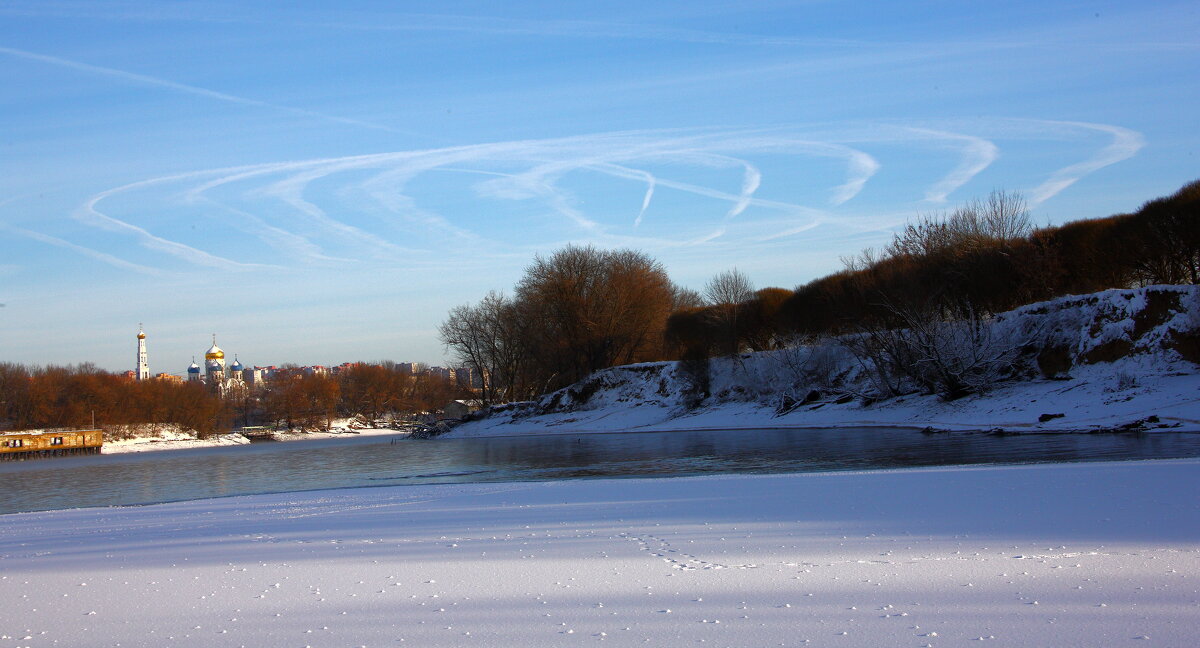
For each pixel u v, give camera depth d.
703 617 10.95
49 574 15.38
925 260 58.91
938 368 51.78
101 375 149.00
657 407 77.75
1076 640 9.49
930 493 20.61
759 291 83.44
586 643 10.11
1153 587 11.32
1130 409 40.44
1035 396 47.09
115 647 10.61
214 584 13.88
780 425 60.91
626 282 90.56
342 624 11.25
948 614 10.62
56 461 92.00
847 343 60.41
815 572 13.01
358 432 164.62
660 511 19.92
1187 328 44.38
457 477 38.31
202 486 40.94
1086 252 59.94
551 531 17.81
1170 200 56.44
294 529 19.86
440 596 12.51
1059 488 20.22
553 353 90.12
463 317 101.12
